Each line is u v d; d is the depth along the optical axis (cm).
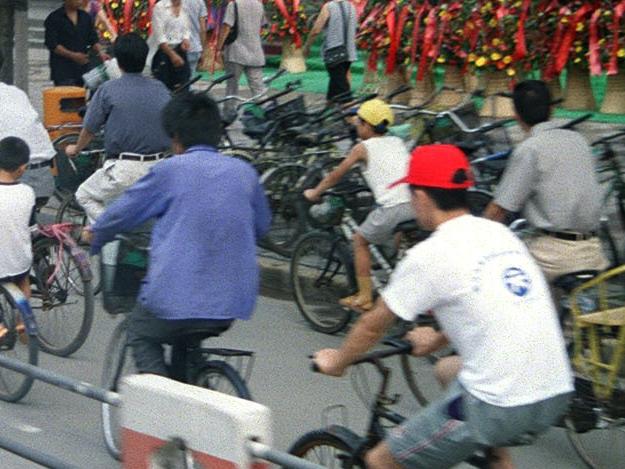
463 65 1370
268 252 963
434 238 401
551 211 611
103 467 595
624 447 585
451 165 407
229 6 1472
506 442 397
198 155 526
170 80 1416
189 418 378
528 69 1345
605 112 1364
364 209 825
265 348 789
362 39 1455
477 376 392
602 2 1286
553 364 397
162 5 1399
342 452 457
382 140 748
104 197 798
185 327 517
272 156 1000
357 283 766
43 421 661
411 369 671
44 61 1991
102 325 838
